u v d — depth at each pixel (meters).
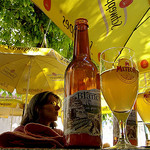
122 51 0.53
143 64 1.05
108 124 4.26
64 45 4.12
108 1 0.91
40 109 1.53
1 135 0.57
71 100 0.50
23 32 3.85
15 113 4.33
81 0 0.85
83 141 0.46
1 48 2.15
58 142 0.58
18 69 2.88
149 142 0.84
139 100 0.67
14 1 3.67
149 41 1.07
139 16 1.05
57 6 0.82
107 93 0.51
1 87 2.86
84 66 0.57
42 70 2.97
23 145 0.58
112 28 1.02
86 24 0.62
